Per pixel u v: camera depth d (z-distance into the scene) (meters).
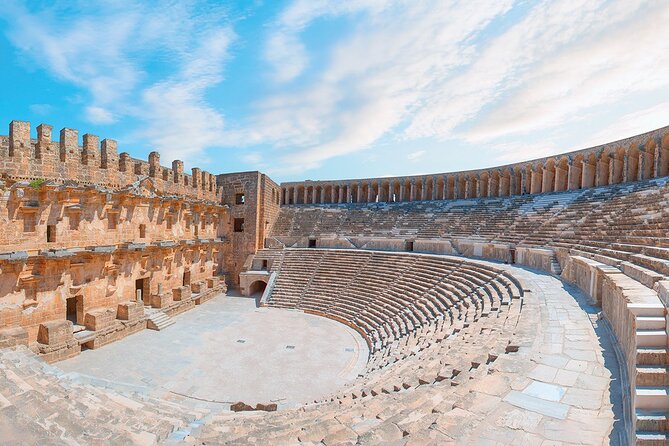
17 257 20.31
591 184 38.22
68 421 9.29
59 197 23.53
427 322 22.66
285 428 9.51
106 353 23.20
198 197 39.97
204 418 12.48
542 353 10.72
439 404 8.23
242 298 40.41
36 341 21.88
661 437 6.14
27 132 21.92
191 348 24.44
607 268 15.45
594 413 7.57
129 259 29.14
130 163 29.52
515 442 6.62
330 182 61.03
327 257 42.38
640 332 8.11
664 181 27.53
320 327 29.44
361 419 8.88
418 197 57.69
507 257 32.94
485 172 49.50
